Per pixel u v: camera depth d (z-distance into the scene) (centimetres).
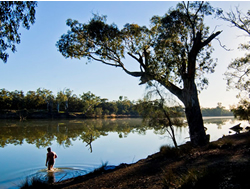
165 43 1541
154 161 1055
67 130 3478
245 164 657
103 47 1808
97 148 1862
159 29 1648
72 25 1767
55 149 1816
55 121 6172
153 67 1505
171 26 1585
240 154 838
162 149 1245
